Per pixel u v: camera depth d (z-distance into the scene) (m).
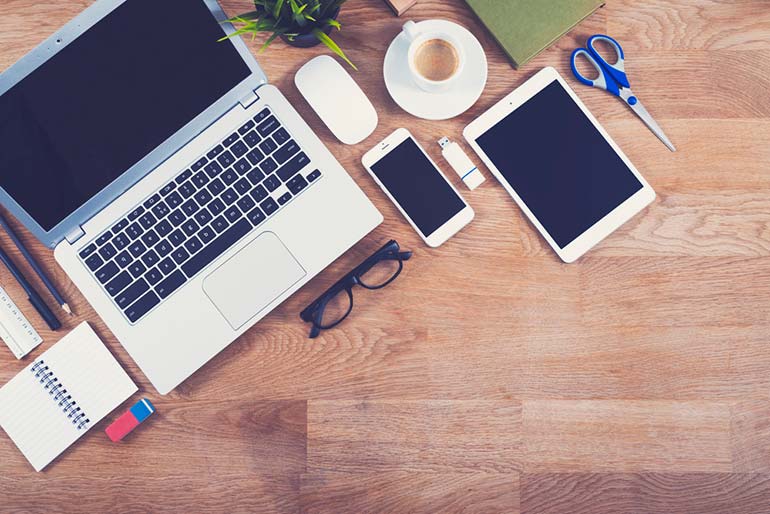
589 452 0.87
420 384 0.87
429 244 0.85
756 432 0.86
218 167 0.82
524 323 0.87
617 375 0.87
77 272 0.81
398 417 0.87
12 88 0.74
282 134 0.82
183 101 0.79
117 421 0.85
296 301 0.87
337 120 0.83
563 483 0.87
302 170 0.82
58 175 0.79
